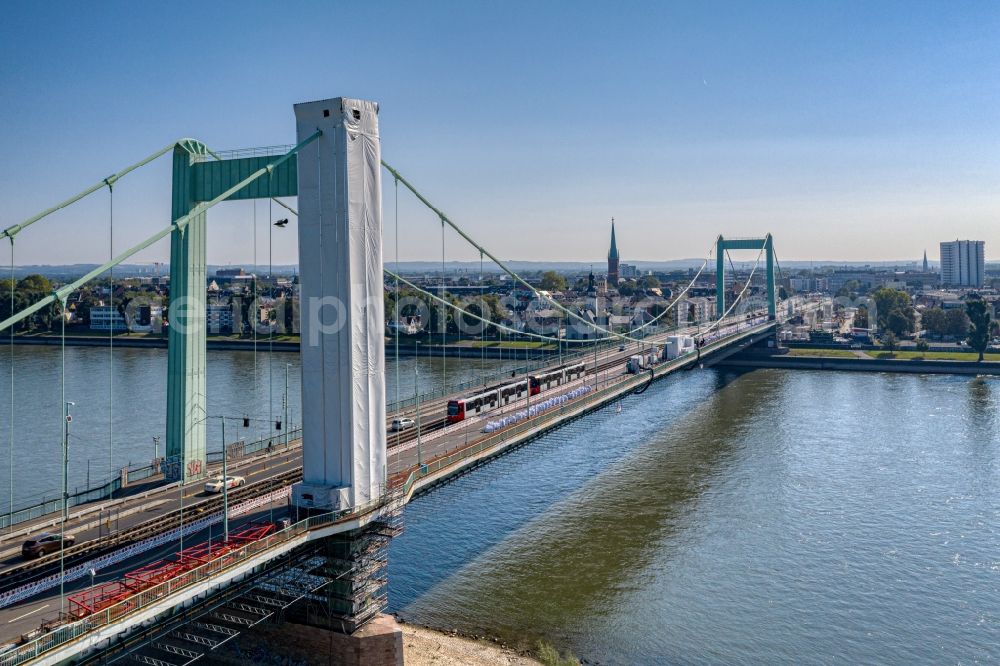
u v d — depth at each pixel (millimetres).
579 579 65750
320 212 50500
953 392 153375
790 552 71250
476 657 53844
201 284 64562
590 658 54312
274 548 44656
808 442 111188
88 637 34688
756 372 189250
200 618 48781
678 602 61938
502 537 74750
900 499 85375
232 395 135250
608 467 98812
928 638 56875
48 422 113188
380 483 52781
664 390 162125
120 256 44000
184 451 62969
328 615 51750
